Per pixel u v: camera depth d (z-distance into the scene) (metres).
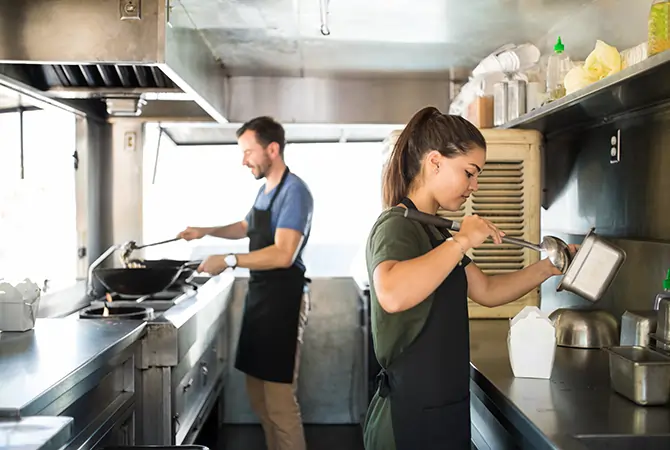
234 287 3.85
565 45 2.68
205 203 4.07
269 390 2.87
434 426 1.55
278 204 2.88
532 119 2.29
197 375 2.86
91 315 2.37
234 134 3.92
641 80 1.69
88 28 2.00
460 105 3.17
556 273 1.91
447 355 1.57
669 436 1.24
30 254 2.70
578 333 2.02
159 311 2.60
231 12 2.44
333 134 3.95
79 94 2.53
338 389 3.93
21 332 1.97
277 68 3.46
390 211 1.59
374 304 1.60
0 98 2.47
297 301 2.88
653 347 1.64
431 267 1.43
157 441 2.26
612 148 2.34
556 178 2.92
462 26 2.71
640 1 2.06
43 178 2.84
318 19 2.56
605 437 1.24
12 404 1.26
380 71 3.54
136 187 3.50
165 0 2.01
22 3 2.00
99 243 3.46
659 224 2.04
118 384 2.10
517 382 1.63
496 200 2.56
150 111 3.49
